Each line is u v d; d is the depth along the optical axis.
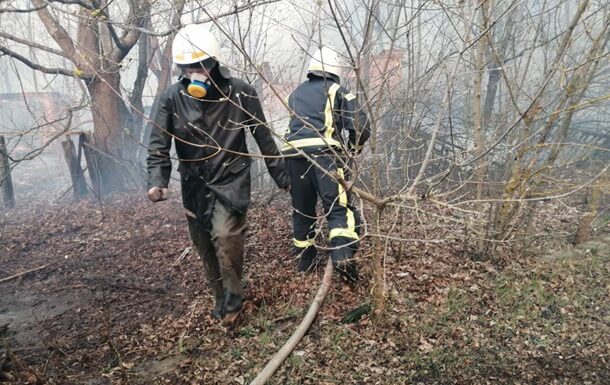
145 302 3.99
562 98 3.89
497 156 4.05
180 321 3.62
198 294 4.03
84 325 3.70
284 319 3.54
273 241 4.98
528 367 3.01
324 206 3.85
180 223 5.88
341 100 3.85
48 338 3.53
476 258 4.32
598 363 3.01
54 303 4.11
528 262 4.31
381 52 4.19
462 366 3.02
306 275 4.16
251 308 3.64
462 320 3.48
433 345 3.21
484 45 3.83
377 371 2.98
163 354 3.25
